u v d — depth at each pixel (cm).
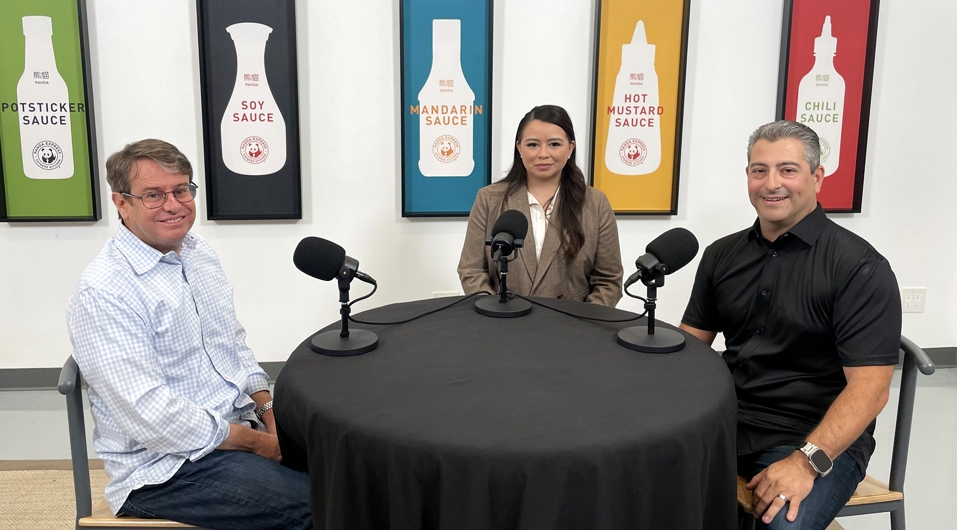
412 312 182
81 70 279
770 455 160
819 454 145
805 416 165
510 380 132
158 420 143
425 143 300
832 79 309
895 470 159
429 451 106
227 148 290
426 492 108
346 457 114
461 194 306
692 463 114
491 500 105
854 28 305
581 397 124
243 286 309
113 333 141
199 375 161
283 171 295
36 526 210
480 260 224
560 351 150
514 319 175
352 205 307
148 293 150
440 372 137
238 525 148
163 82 288
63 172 286
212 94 285
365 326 169
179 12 284
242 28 281
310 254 147
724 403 125
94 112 286
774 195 161
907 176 330
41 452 258
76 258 299
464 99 297
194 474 148
